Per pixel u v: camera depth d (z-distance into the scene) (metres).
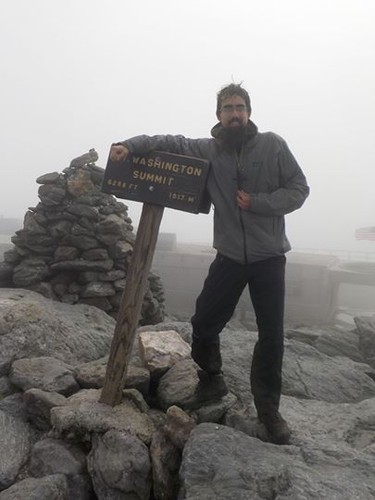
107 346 5.41
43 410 3.63
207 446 2.99
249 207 3.16
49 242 6.96
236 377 4.47
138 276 3.55
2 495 2.89
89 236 6.95
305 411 4.01
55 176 7.08
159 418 3.62
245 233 3.25
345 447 3.23
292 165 3.24
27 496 2.82
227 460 2.88
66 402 3.66
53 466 3.17
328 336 7.48
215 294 3.41
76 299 6.96
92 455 3.23
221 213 3.33
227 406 3.76
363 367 5.62
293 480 2.68
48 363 4.32
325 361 5.48
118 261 7.17
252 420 3.58
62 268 6.93
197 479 2.79
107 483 3.03
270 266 3.29
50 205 6.99
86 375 4.17
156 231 3.57
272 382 3.41
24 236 7.00
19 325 4.81
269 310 3.31
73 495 3.10
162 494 3.05
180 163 3.44
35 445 3.33
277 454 3.02
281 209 3.17
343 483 2.68
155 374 4.25
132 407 3.62
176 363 4.33
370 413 4.02
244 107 3.22
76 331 5.38
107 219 6.92
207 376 3.77
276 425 3.37
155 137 3.54
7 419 3.65
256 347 3.45
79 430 3.36
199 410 3.69
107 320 6.54
